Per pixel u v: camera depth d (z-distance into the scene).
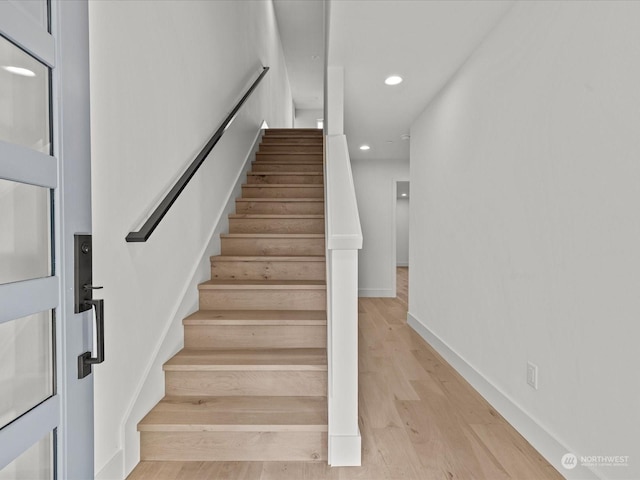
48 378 0.94
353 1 1.86
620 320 1.26
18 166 0.83
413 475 1.50
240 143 3.49
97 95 1.26
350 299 1.54
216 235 2.69
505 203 2.00
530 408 1.77
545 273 1.66
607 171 1.30
